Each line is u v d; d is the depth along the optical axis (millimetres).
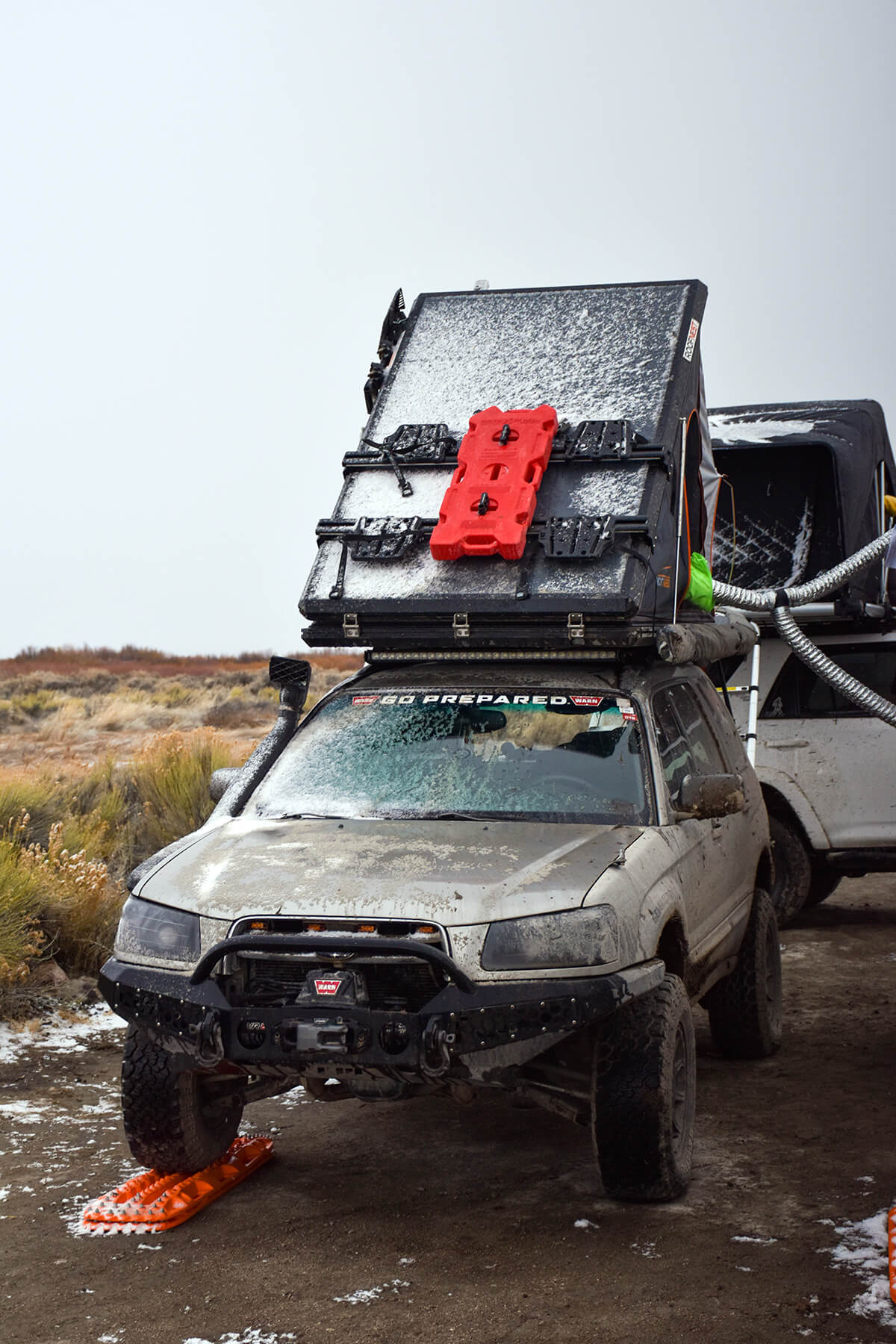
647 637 5812
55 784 12945
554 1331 3889
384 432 6625
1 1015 7750
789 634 7961
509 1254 4465
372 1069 4465
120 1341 3914
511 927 4520
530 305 7031
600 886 4703
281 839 5227
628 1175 4770
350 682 6398
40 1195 5117
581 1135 5805
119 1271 4414
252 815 5695
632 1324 3918
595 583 5648
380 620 5980
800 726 10227
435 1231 4707
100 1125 5977
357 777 5742
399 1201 5023
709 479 7305
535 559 5812
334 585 6055
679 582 6434
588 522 5734
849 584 9703
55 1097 6395
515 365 6734
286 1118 6141
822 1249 4406
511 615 5723
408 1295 4168
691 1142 5129
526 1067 4828
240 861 5012
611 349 6641
